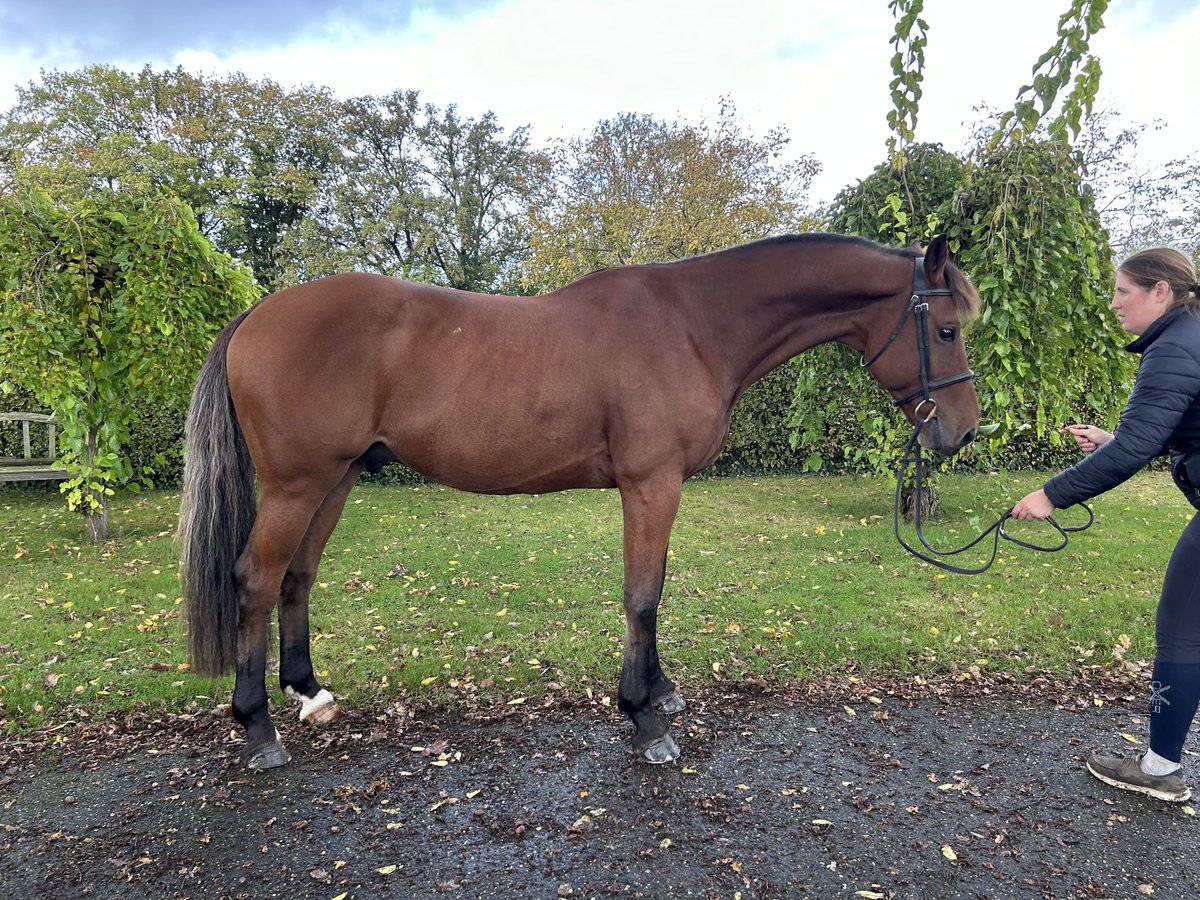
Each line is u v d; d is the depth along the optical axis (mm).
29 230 4617
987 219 4168
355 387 2115
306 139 20016
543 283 15250
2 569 4672
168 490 7973
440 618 3705
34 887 1747
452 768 2285
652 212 14070
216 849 1893
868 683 2900
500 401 2158
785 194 14805
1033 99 1529
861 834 1937
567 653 3221
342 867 1819
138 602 3990
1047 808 2059
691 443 2242
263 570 2230
